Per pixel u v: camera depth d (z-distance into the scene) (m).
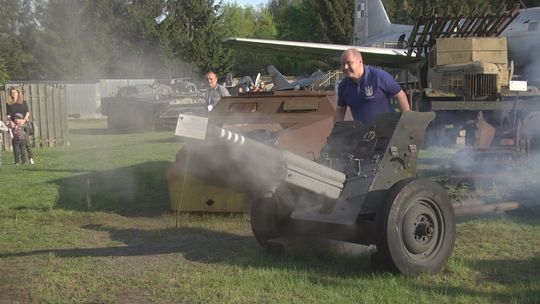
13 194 9.09
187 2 42.34
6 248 5.86
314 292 4.23
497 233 5.74
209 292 4.32
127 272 4.89
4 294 4.46
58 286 4.58
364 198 4.46
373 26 34.19
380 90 5.20
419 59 16.14
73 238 6.23
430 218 4.56
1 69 37.84
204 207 6.96
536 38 18.77
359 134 4.82
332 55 23.31
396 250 4.36
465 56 14.48
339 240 4.87
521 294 4.08
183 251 5.57
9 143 17.98
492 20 15.04
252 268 4.86
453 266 4.69
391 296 4.07
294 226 5.22
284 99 7.60
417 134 4.70
